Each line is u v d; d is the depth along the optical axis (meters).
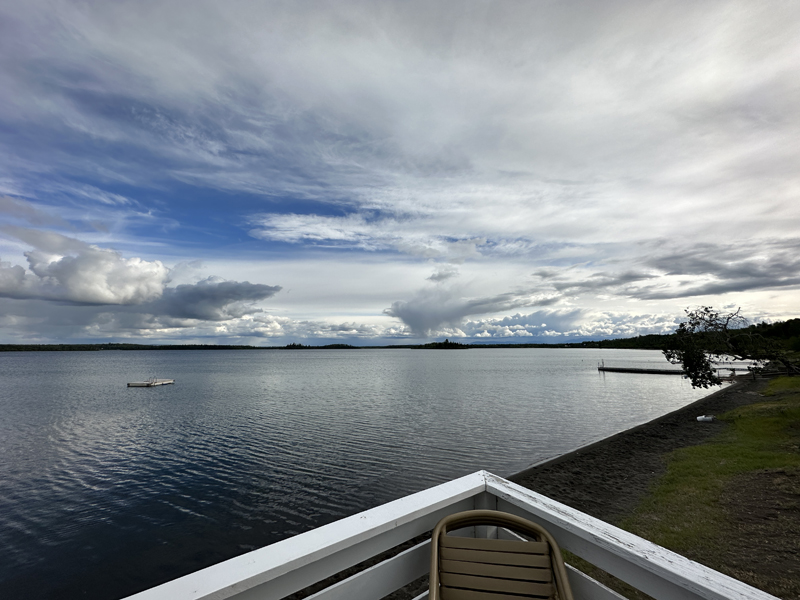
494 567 1.65
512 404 42.78
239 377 86.25
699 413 31.19
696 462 15.11
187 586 1.25
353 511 15.08
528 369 112.56
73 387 65.44
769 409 24.88
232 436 27.83
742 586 1.29
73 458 23.19
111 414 38.16
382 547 1.69
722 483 11.56
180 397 51.06
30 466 21.73
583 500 12.71
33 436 28.91
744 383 53.72
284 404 43.72
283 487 17.58
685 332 14.97
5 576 11.44
